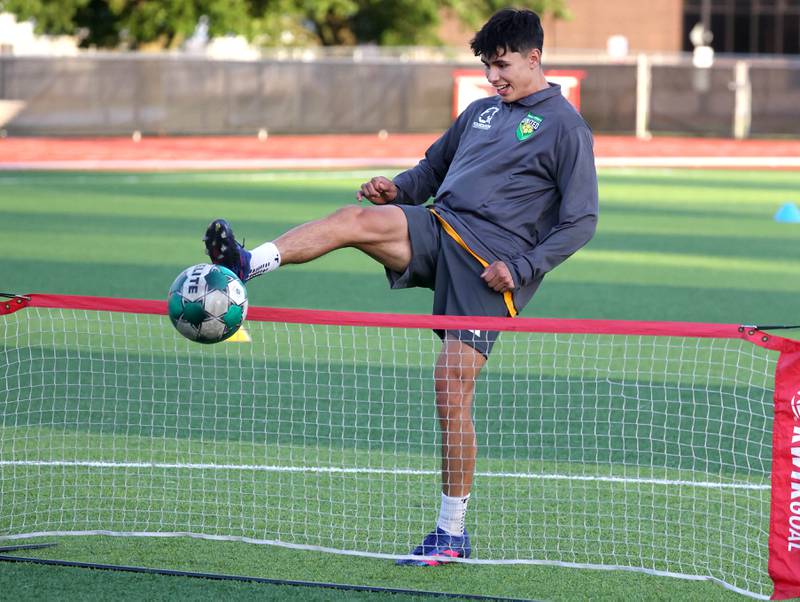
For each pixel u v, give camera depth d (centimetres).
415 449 1956
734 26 16012
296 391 2300
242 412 2155
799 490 1357
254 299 3319
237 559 1509
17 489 1741
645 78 10475
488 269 1508
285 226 4966
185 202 5856
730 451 1959
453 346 1523
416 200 1733
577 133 1529
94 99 9744
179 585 1416
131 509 1666
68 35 12925
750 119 10506
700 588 1433
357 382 2380
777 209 5862
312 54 11825
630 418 2150
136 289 3434
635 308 3269
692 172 7988
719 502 1725
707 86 10488
